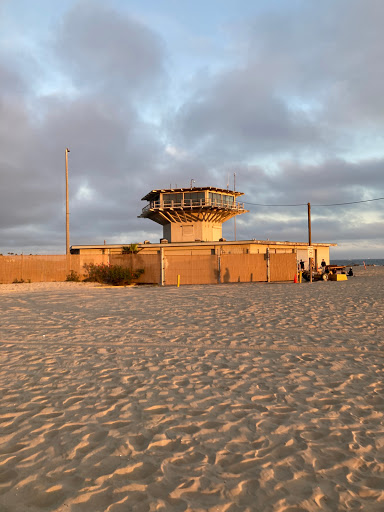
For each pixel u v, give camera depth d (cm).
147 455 345
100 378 573
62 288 2655
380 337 805
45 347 782
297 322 1004
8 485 301
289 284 2702
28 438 381
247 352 712
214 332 898
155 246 4088
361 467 318
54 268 3177
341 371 586
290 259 3145
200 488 294
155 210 4925
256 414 431
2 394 509
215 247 4097
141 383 547
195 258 2941
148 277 3016
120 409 452
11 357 705
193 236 5047
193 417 426
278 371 593
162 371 605
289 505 271
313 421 410
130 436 382
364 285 2442
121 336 874
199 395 495
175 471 318
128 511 267
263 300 1557
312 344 760
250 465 325
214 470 318
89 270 3225
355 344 751
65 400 484
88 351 743
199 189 4891
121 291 2303
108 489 294
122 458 340
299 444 359
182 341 812
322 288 2212
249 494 285
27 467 328
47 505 275
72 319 1148
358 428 391
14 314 1283
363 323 969
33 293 2200
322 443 361
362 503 272
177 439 375
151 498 282
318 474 309
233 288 2342
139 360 673
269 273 3036
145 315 1201
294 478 304
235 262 2970
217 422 412
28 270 3092
